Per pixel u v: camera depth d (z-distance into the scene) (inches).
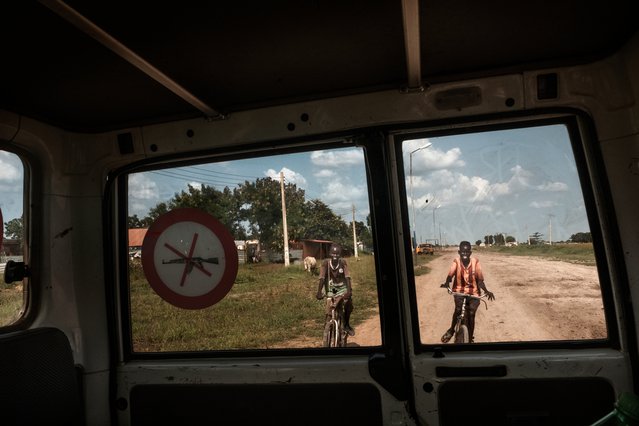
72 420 63.3
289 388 85.2
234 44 68.2
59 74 74.5
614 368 74.2
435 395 79.2
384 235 82.9
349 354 85.3
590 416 74.8
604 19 66.2
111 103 86.7
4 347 56.4
